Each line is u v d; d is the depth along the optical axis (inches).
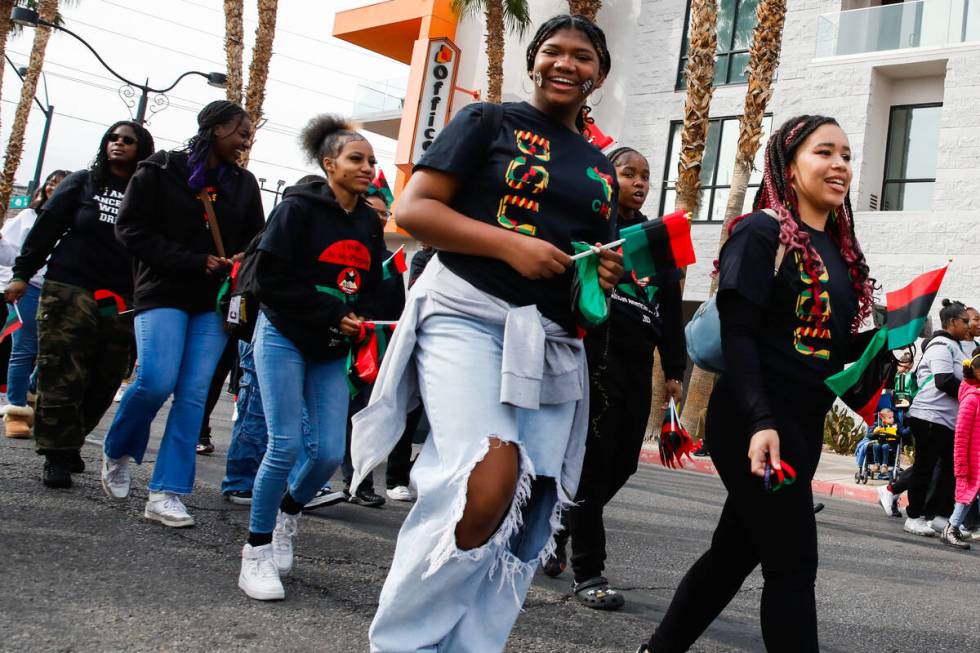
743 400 100.7
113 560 154.2
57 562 148.5
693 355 111.9
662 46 862.5
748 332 103.4
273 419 149.4
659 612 166.4
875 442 486.9
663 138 854.5
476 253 94.1
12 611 123.5
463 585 91.3
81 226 208.2
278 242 154.3
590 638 144.4
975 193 685.3
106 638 118.2
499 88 872.9
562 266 93.3
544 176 98.3
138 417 188.1
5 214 1125.1
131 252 180.1
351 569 170.2
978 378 298.0
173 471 184.1
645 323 169.9
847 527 325.7
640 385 170.7
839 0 769.6
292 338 152.6
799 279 106.1
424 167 96.7
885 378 109.2
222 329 188.7
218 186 190.5
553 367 97.4
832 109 757.9
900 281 705.0
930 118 741.9
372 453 96.7
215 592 144.3
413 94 968.9
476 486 88.5
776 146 114.2
